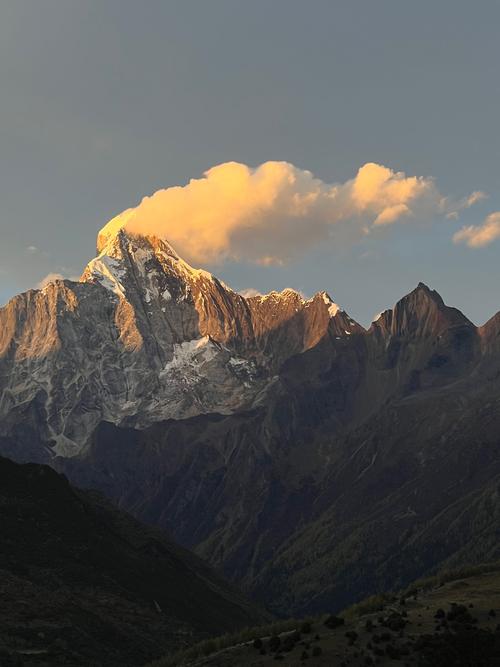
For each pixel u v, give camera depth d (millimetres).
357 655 81250
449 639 81188
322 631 89375
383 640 83188
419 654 80312
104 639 151125
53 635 143875
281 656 83812
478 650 79562
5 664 125688
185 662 94375
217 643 96750
